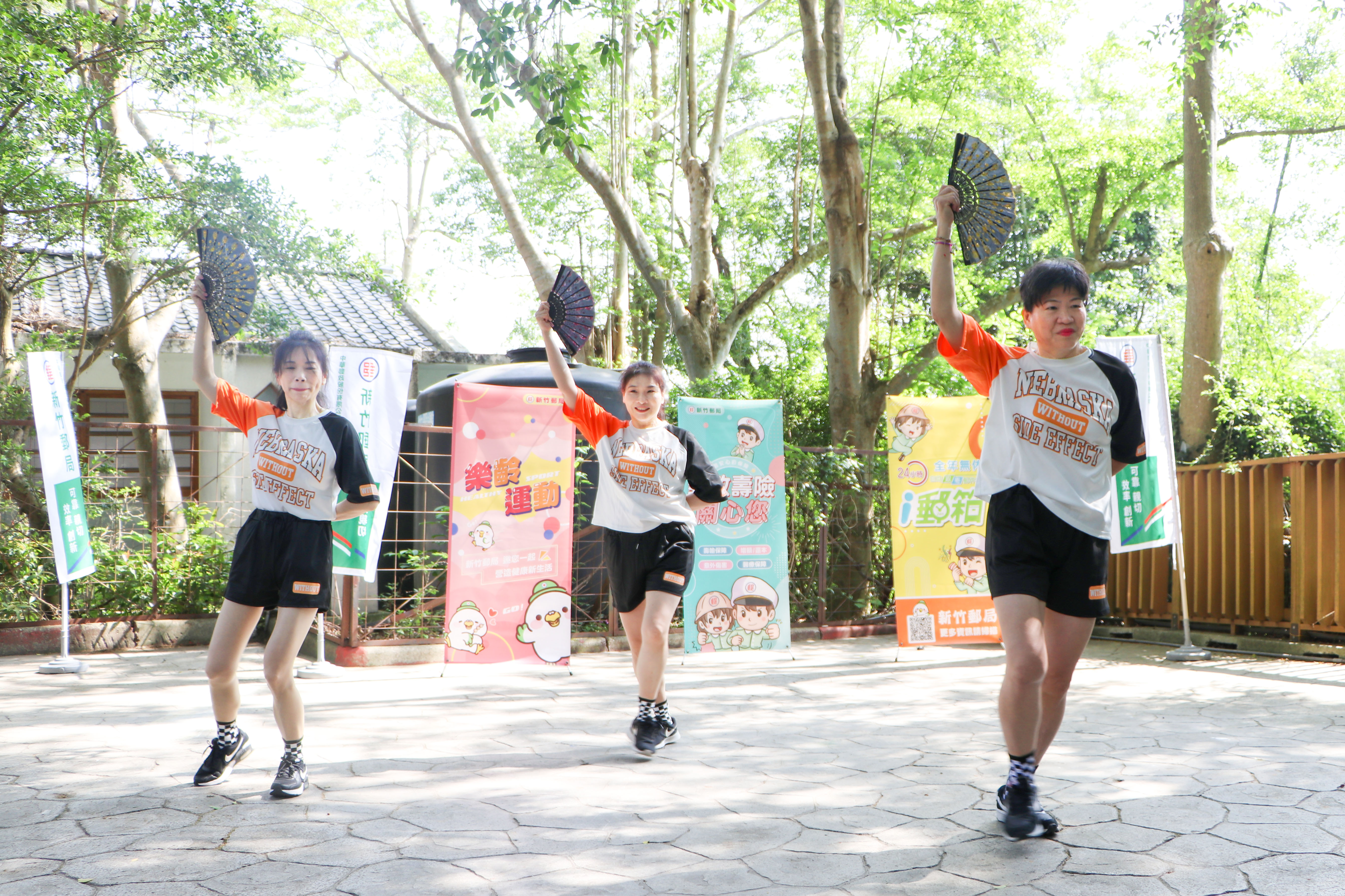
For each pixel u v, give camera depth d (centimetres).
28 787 337
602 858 263
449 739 423
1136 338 710
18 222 769
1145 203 1317
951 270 281
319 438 329
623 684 590
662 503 395
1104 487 283
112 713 480
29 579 701
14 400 773
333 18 1309
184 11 758
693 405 705
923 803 317
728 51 1077
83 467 729
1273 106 1087
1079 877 246
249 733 433
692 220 1039
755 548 707
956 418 721
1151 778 347
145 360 891
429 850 270
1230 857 260
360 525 641
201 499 1058
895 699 536
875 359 999
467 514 628
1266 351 1427
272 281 1043
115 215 762
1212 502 779
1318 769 360
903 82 1065
